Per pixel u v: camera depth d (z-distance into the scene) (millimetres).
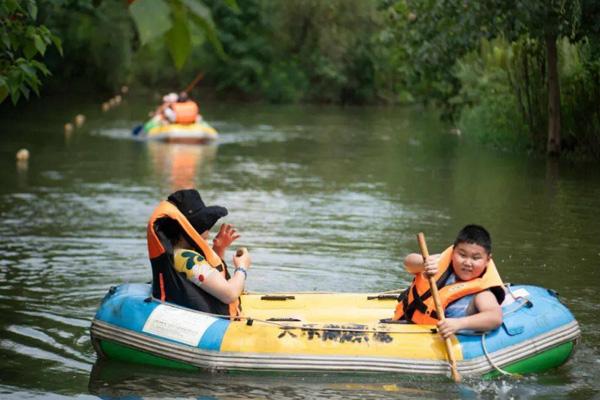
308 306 7062
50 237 10836
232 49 41844
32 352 6516
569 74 19875
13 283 8578
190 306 6344
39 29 5547
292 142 23828
